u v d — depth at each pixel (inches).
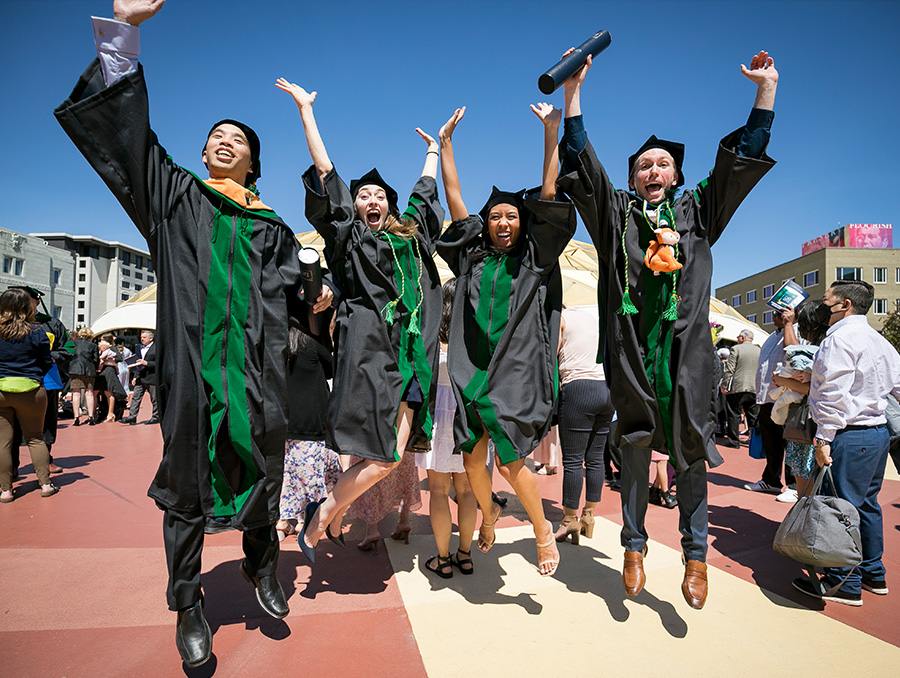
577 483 156.3
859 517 127.1
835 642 104.6
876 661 98.1
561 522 173.2
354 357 108.7
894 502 211.6
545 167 114.6
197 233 89.7
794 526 120.0
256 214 95.8
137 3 83.0
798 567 143.4
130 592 119.0
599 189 99.9
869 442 124.2
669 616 113.7
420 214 126.1
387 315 110.7
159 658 93.9
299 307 106.6
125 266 3319.4
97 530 161.2
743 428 472.1
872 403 124.3
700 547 101.1
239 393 89.4
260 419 91.4
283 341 95.6
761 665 96.1
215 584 123.1
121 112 81.7
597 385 153.5
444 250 125.7
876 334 126.9
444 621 109.3
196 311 88.0
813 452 142.8
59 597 116.4
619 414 105.4
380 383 108.7
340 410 107.2
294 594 120.3
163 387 86.8
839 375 121.7
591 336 156.3
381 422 107.2
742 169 96.2
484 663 94.7
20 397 191.2
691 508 102.4
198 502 86.5
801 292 208.2
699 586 98.7
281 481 95.7
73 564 134.7
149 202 85.7
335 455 155.2
